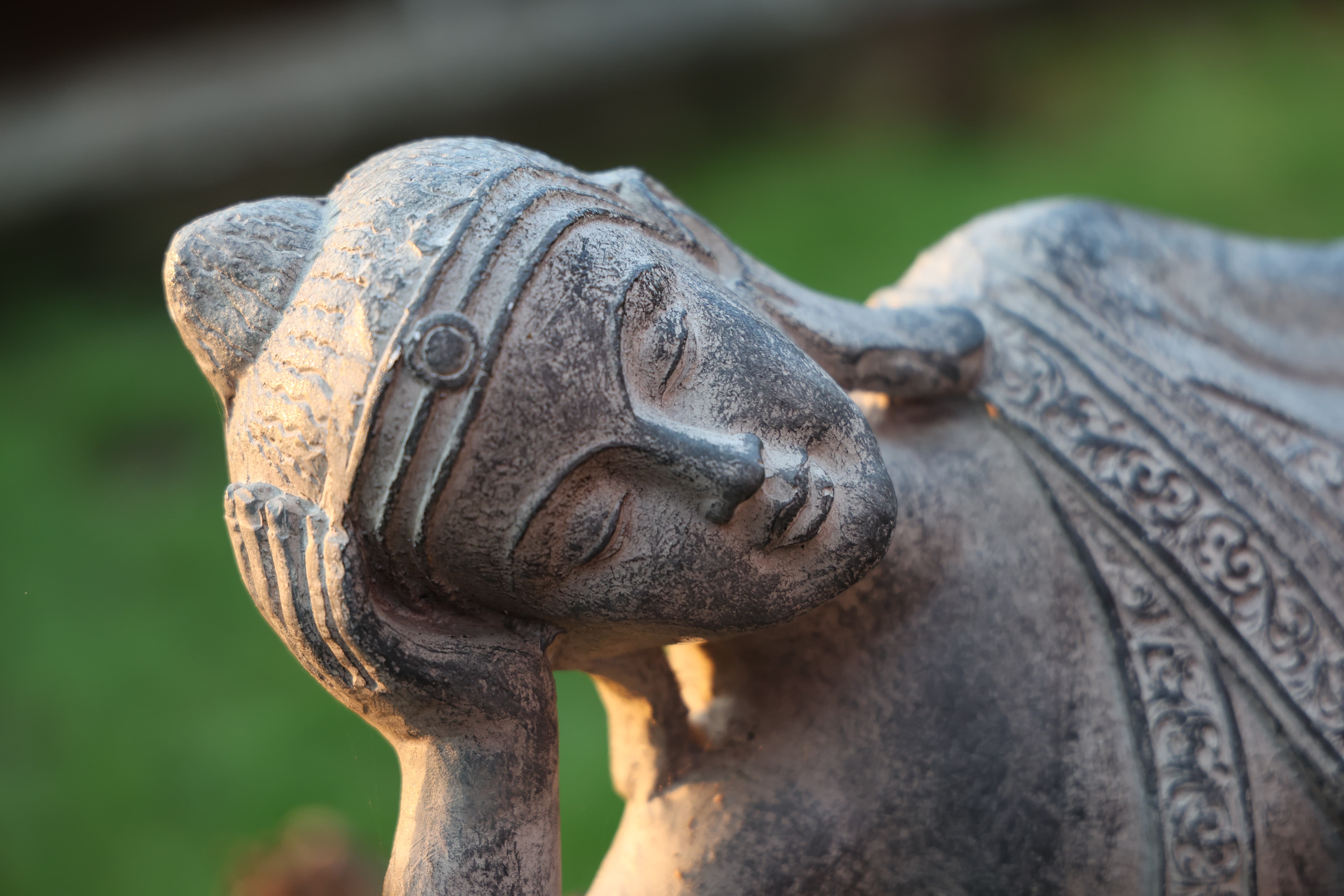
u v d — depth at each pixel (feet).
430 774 1.88
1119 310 2.19
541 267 1.82
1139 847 2.04
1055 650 2.05
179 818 4.63
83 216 7.81
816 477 1.88
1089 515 2.09
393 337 1.80
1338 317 2.33
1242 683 2.07
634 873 2.06
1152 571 2.08
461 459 1.81
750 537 1.86
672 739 2.08
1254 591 2.08
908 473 2.08
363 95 7.97
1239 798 2.05
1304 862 2.07
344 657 1.85
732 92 8.33
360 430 1.81
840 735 2.04
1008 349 2.14
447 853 1.86
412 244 1.82
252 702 5.06
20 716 5.12
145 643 5.41
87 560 5.86
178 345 7.26
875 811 2.02
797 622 2.05
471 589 1.88
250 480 1.88
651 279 1.86
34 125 8.14
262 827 4.50
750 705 2.07
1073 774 2.03
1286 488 2.14
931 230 6.83
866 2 8.18
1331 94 7.43
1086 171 7.16
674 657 2.12
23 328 7.48
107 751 4.91
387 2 8.80
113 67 8.53
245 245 1.89
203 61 8.50
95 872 4.46
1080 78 8.00
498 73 8.02
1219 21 8.27
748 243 7.06
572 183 1.90
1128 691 2.05
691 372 1.87
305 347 1.84
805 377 1.90
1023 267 2.19
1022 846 2.02
